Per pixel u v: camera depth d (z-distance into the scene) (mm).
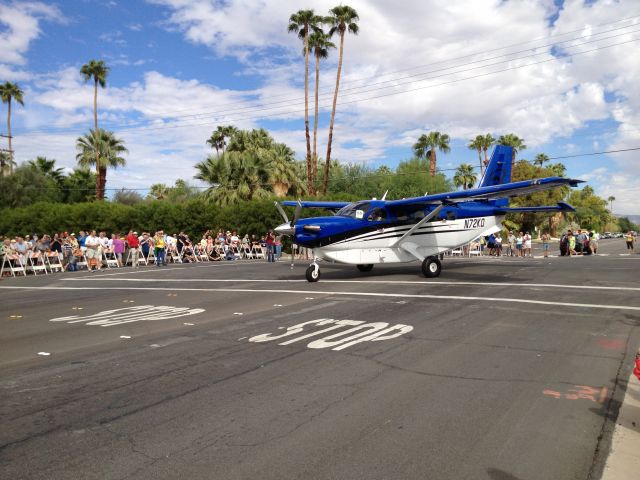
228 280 15453
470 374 5184
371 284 13086
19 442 3703
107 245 22109
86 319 8969
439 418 4043
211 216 30750
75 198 47750
